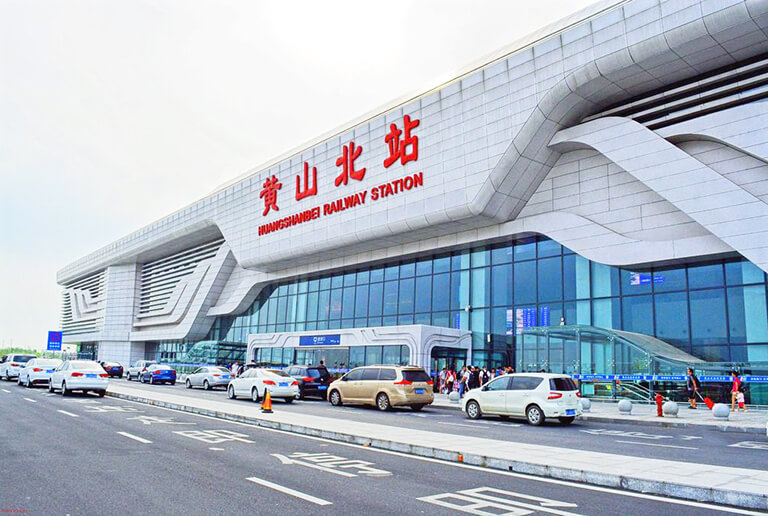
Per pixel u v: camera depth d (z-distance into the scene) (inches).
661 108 1061.8
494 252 1344.7
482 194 1209.4
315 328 1834.4
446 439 493.0
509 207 1249.4
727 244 938.7
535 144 1171.3
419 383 927.7
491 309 1322.6
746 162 954.7
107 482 324.2
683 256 994.7
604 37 1032.8
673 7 943.7
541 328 1140.5
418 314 1493.6
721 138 956.0
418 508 274.2
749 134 925.8
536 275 1248.2
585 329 1070.4
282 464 386.3
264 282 2055.9
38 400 902.4
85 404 849.5
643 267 1077.8
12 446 450.6
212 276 2330.2
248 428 600.7
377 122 1491.1
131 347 2883.9
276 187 1840.6
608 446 508.1
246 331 2187.5
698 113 1017.5
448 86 1318.9
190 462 389.1
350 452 446.6
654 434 629.0
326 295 1819.6
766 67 940.0
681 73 1016.9
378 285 1636.3
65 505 273.1
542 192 1246.3
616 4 1104.8
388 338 1315.2
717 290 987.9
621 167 1063.6
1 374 1694.1
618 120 1083.3
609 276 1125.7
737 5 871.1
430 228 1346.0
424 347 1246.9
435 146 1328.7
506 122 1182.3
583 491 318.3
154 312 2738.7
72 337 3393.2
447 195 1278.3
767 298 927.0
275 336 1681.8
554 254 1222.9
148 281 2945.4
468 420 775.7
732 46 932.0
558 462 376.2
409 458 423.2
